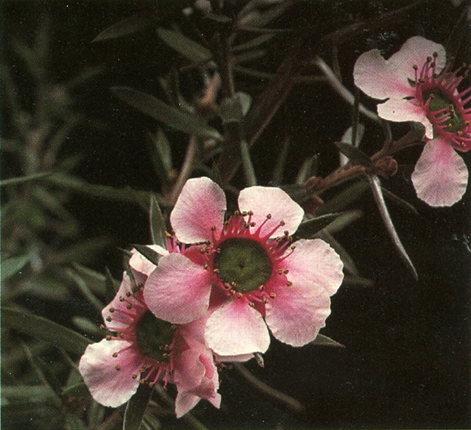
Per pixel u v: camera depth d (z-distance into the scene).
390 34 0.12
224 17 0.12
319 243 0.10
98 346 0.10
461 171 0.11
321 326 0.10
